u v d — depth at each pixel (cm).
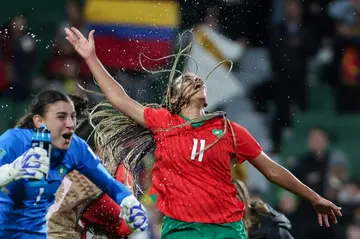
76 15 3975
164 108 1845
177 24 3703
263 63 4044
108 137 1928
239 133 1809
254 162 1823
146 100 2917
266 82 4028
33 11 4462
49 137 1625
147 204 2550
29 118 1706
